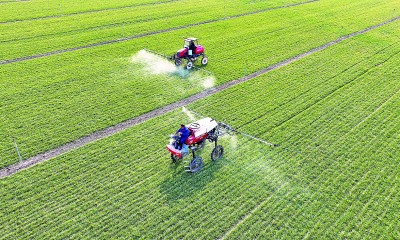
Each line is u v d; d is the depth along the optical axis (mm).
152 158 17719
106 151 18172
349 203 15062
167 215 14492
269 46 32125
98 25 36531
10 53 29578
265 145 18672
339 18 40656
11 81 25047
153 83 25125
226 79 25797
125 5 43531
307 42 33156
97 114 21406
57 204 14992
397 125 20359
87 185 15977
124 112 21641
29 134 19438
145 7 43062
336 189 15812
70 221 14195
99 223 14141
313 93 23875
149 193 15562
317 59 29344
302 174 16688
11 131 19641
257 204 15078
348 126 20297
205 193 15594
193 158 16594
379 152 18156
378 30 36812
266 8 44250
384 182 16219
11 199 15195
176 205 14961
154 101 22875
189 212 14648
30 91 23797
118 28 35969
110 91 23984
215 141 17297
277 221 14227
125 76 26078
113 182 16172
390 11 43688
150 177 16469
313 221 14219
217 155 17594
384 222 14148
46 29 34938
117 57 29328
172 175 16578
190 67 27344
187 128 16891
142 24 37312
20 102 22484
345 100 23016
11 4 41750
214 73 26750
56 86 24500
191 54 27156
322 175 16625
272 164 17312
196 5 44594
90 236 13578
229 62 28719
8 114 21203
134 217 14422
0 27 34812
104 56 29453
